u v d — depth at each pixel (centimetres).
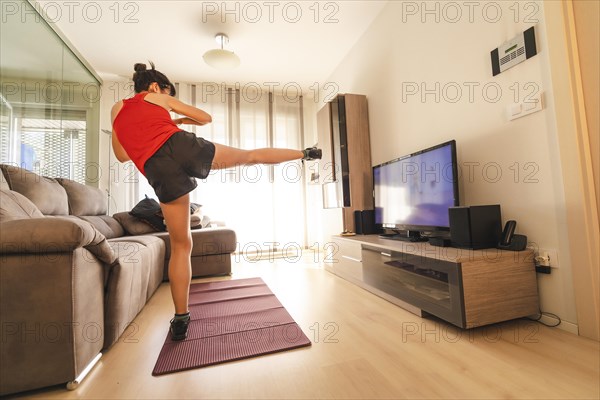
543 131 141
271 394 91
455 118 192
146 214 299
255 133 434
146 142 123
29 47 252
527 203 148
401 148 249
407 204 209
